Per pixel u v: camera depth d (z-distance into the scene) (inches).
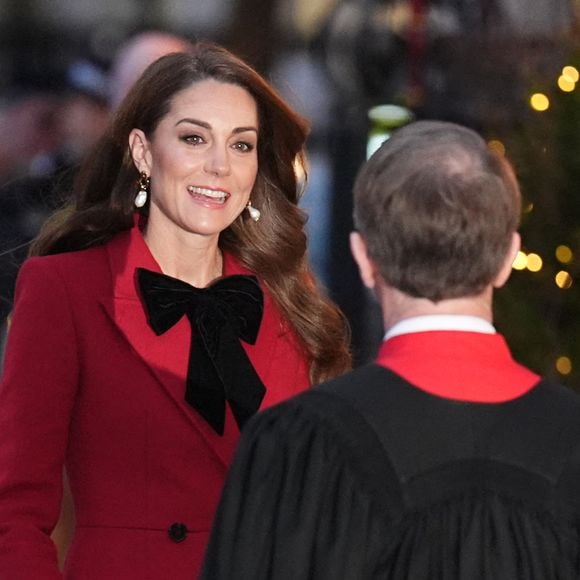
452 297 442.6
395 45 1039.6
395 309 448.5
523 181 908.0
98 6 1179.3
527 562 424.5
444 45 1021.8
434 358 440.1
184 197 614.2
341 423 430.9
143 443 596.1
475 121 1009.5
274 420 438.9
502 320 902.4
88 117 1049.5
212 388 603.2
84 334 601.9
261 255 647.1
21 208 928.9
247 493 432.8
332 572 419.8
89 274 613.0
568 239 904.9
